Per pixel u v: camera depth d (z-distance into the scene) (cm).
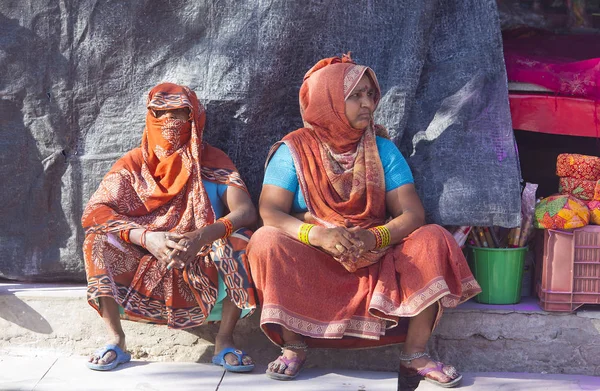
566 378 353
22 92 394
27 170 398
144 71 390
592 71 382
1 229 402
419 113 383
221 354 350
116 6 388
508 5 434
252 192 393
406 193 354
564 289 356
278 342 346
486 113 372
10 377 341
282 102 387
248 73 380
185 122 363
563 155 373
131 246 353
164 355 373
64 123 395
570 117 389
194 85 386
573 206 353
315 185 352
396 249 339
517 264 366
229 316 353
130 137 393
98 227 348
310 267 334
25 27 392
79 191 396
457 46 384
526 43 434
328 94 350
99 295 338
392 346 360
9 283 406
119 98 393
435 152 369
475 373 360
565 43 429
